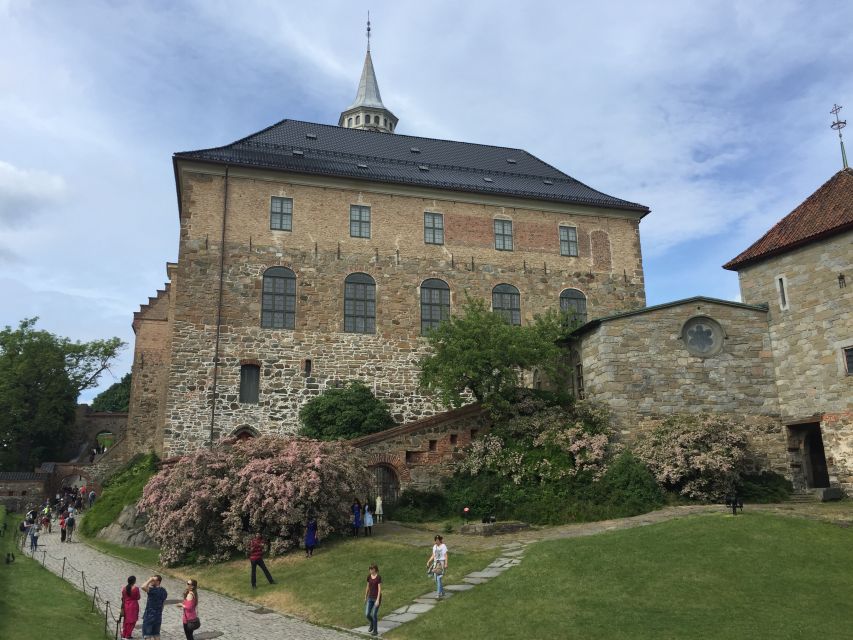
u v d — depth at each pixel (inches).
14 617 568.1
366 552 770.2
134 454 1510.8
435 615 550.0
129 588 566.9
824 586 540.4
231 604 660.1
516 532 821.2
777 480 972.6
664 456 934.4
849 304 931.3
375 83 2637.8
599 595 548.4
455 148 1667.1
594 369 1057.5
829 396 951.6
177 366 1170.0
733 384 1034.7
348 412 1152.8
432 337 1131.9
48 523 1400.1
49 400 2143.2
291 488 820.0
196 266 1219.2
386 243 1333.7
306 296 1264.8
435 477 1029.8
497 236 1406.3
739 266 1105.4
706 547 635.5
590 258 1446.9
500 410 1068.5
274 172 1291.8
